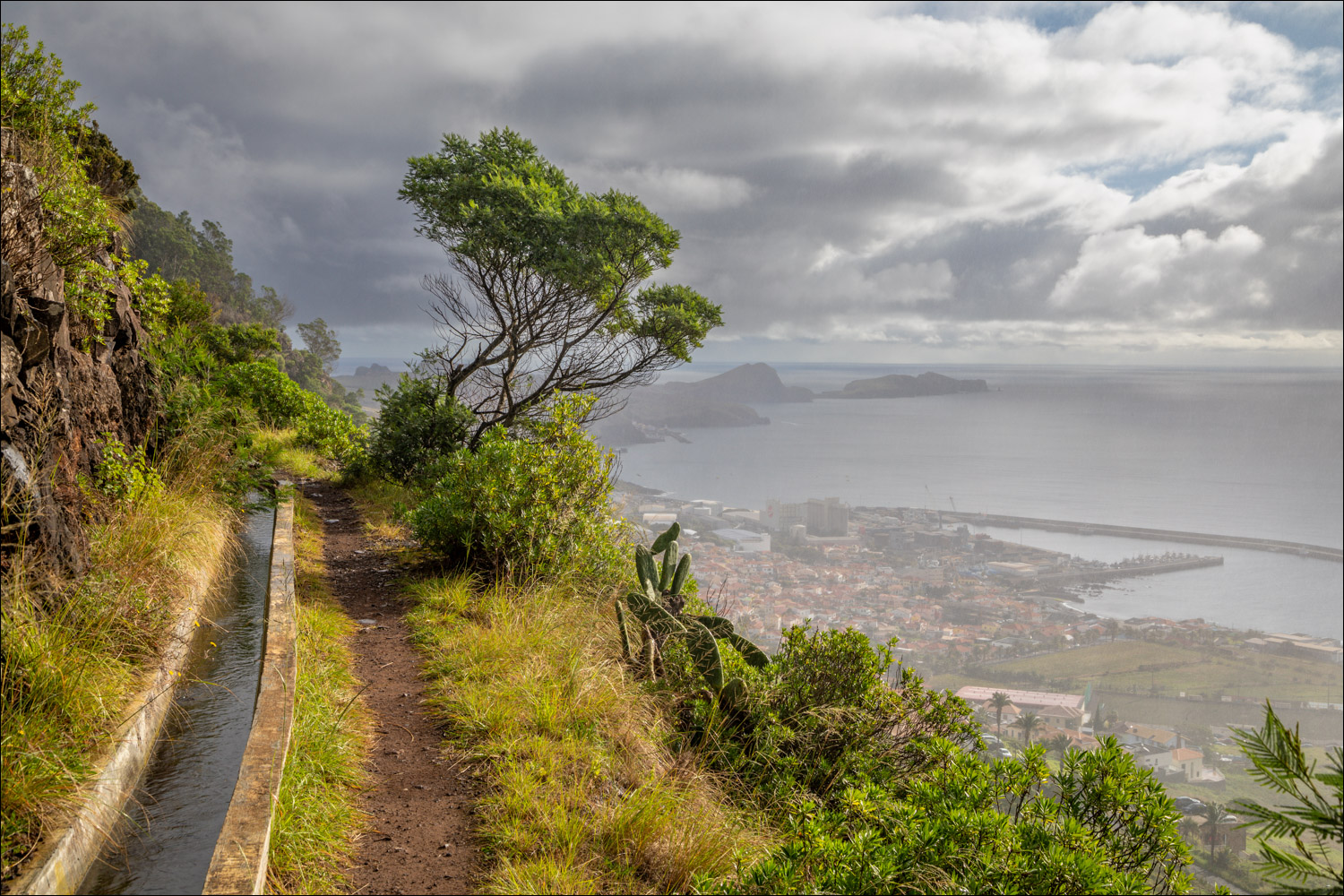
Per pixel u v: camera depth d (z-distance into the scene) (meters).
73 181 5.00
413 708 4.30
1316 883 1.75
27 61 5.39
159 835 2.81
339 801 3.21
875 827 3.44
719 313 12.70
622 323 12.73
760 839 3.49
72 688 2.99
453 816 3.26
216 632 4.91
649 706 4.56
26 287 3.87
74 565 3.71
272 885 2.57
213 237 71.69
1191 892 3.06
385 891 2.73
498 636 5.10
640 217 11.48
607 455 7.48
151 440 6.57
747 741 4.61
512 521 6.67
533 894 2.68
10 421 3.38
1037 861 2.73
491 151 11.91
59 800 2.55
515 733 3.92
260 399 14.99
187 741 3.53
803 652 5.25
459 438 11.76
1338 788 1.72
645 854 3.10
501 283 12.09
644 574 5.98
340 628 5.38
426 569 7.05
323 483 12.14
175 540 4.84
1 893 2.14
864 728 4.65
